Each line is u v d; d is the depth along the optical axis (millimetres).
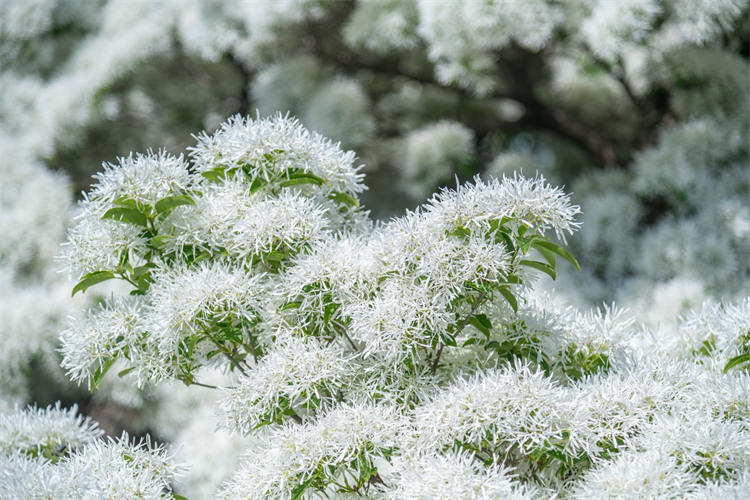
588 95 3369
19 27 3424
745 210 2553
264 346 1435
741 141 2729
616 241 2771
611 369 1430
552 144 3770
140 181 1401
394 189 3770
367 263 1383
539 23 2340
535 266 1384
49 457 1466
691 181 2645
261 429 1433
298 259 1396
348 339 1424
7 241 2811
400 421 1364
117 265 1413
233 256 1416
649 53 2814
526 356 1421
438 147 3043
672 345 1494
